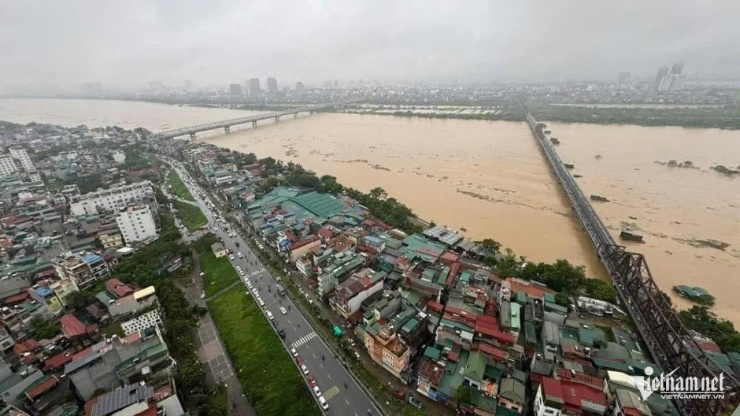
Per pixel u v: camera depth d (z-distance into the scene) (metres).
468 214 198.75
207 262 153.00
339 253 141.88
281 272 142.50
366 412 83.69
